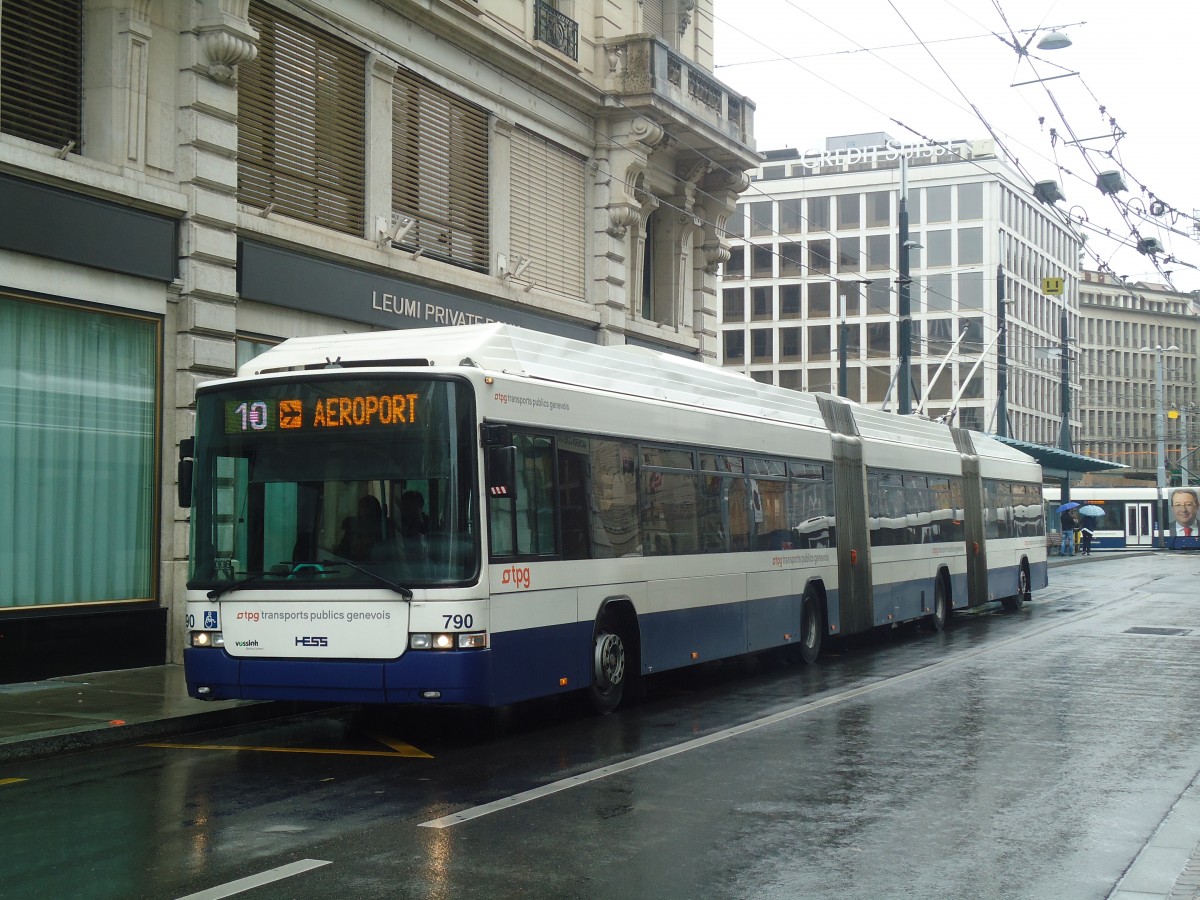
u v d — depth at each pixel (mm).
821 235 84312
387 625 10055
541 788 8789
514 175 22641
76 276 14398
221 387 10836
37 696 12641
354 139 18875
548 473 11320
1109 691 13914
